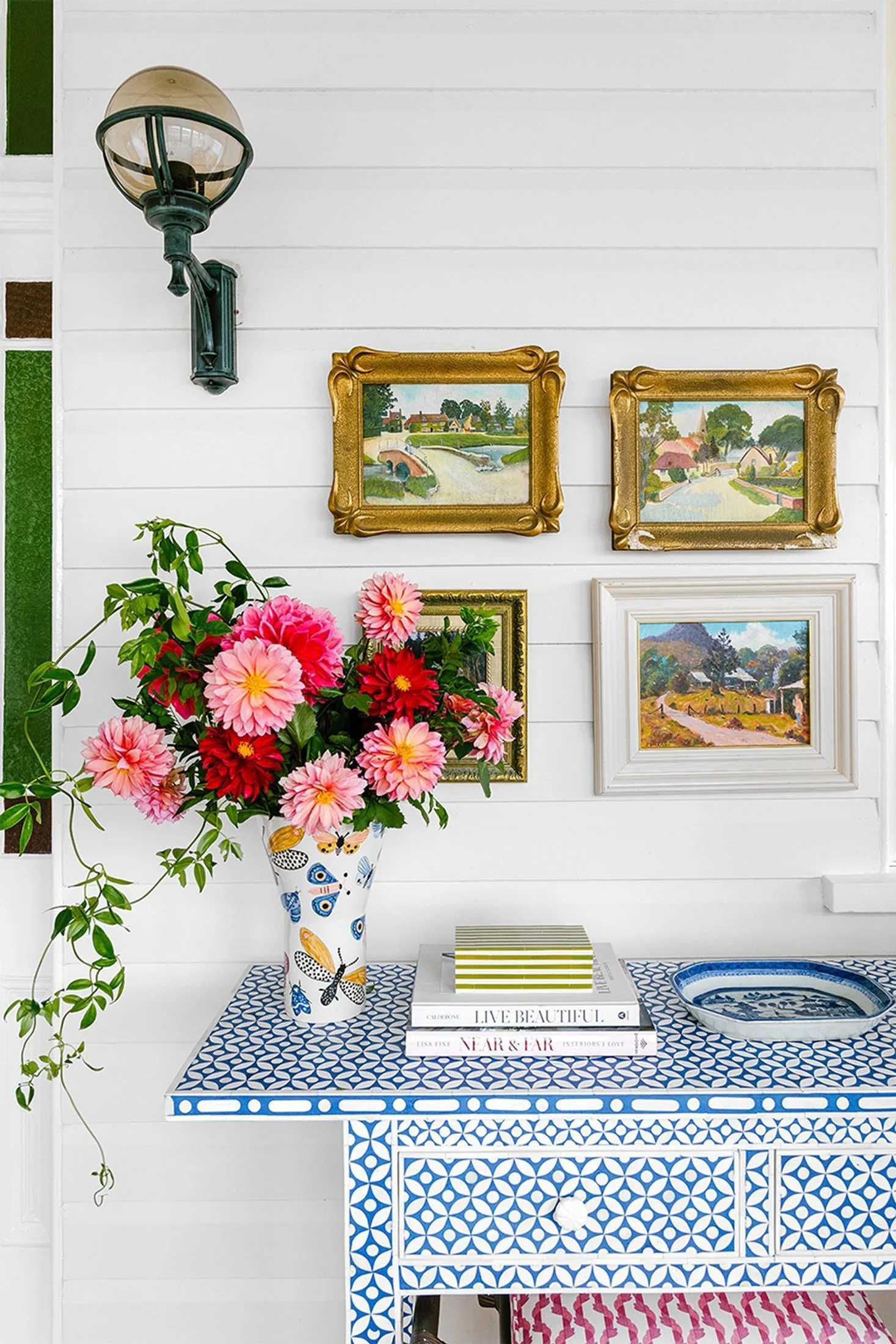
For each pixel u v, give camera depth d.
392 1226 1.01
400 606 1.09
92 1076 1.40
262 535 1.39
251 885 1.40
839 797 1.42
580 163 1.40
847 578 1.39
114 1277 1.39
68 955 1.40
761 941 1.42
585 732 1.40
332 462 1.38
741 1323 1.06
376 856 1.16
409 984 1.28
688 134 1.41
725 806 1.41
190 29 1.39
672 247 1.41
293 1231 1.40
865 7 1.42
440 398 1.38
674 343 1.41
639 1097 0.97
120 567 1.39
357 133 1.39
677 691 1.39
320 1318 1.40
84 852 1.39
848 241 1.42
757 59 1.41
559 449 1.40
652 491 1.39
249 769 0.98
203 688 1.02
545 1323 1.06
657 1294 1.11
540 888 1.40
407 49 1.40
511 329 1.40
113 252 1.39
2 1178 1.51
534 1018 1.06
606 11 1.40
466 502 1.38
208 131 1.08
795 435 1.40
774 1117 1.00
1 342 1.50
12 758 1.52
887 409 1.43
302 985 1.14
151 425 1.39
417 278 1.40
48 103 1.51
